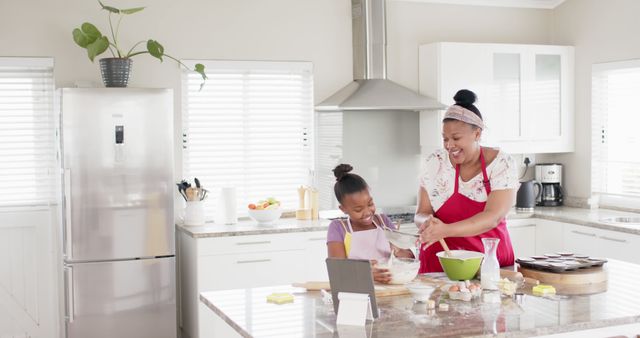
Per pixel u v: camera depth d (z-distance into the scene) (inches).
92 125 184.7
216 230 193.0
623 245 190.7
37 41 197.9
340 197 127.1
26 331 204.2
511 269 127.7
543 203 240.7
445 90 220.8
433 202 135.8
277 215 204.1
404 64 230.5
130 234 188.1
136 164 187.8
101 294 186.9
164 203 190.4
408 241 117.9
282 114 222.5
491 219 125.6
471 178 130.3
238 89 217.8
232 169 218.8
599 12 228.2
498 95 227.1
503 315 99.2
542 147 235.0
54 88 200.2
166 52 208.7
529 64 231.0
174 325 193.0
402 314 100.2
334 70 224.1
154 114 188.9
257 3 216.1
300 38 220.5
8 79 200.7
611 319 97.2
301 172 225.1
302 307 106.0
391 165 232.8
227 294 116.0
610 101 228.8
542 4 245.8
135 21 205.5
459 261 117.3
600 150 233.0
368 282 96.4
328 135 225.9
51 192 205.2
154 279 190.5
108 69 189.9
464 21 237.0
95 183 185.2
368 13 218.5
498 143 227.6
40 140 203.5
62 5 199.2
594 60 230.8
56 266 205.6
